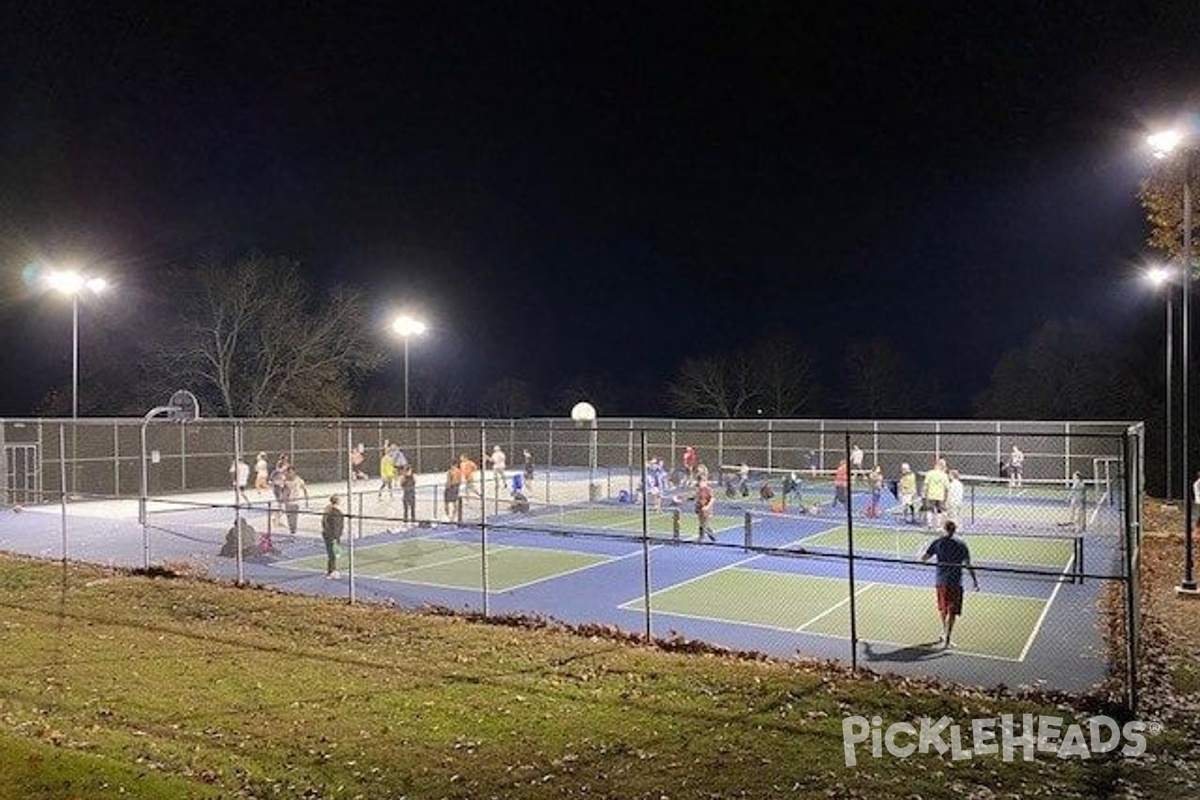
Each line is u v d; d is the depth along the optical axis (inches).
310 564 832.9
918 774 349.1
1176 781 345.4
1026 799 328.5
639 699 437.1
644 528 627.2
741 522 1140.5
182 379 2005.4
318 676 475.2
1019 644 563.5
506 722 406.3
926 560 571.5
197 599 658.8
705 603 685.3
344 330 2160.4
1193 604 677.9
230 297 2000.5
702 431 1312.7
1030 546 981.2
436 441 1758.1
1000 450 1560.0
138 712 416.8
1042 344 2235.5
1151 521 1120.2
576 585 750.5
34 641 541.3
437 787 338.3
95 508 1221.7
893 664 521.0
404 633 567.8
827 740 384.2
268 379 2058.3
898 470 1614.2
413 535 1030.4
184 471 1387.8
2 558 832.9
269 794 331.3
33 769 327.3
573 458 1873.8
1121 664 511.5
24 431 1354.6
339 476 1585.9
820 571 813.2
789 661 514.3
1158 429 1676.9
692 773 350.0
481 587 737.0
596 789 336.2
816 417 2684.5
